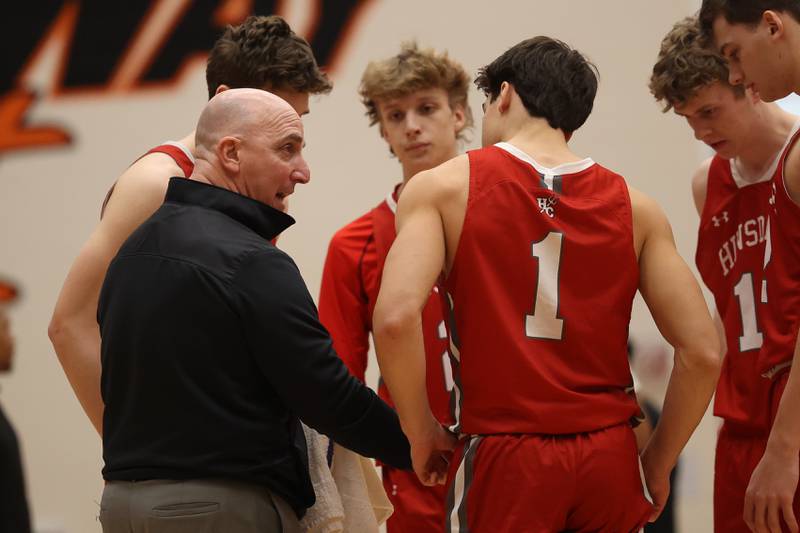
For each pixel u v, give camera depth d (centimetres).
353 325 1360
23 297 2170
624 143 2078
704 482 1967
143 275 838
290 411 873
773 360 1088
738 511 1163
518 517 818
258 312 812
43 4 2192
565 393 836
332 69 2114
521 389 835
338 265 1368
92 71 2183
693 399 891
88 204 2181
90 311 963
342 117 2114
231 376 820
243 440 817
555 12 2095
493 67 947
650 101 2077
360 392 851
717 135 1134
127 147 2180
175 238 842
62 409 2142
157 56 2175
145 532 808
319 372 823
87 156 2183
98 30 2183
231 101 887
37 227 2183
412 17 2111
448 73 1385
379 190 2106
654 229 903
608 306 865
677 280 889
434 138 1376
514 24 2102
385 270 856
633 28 2083
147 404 820
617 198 890
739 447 1161
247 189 884
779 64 970
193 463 806
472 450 848
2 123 2192
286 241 2109
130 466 818
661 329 910
